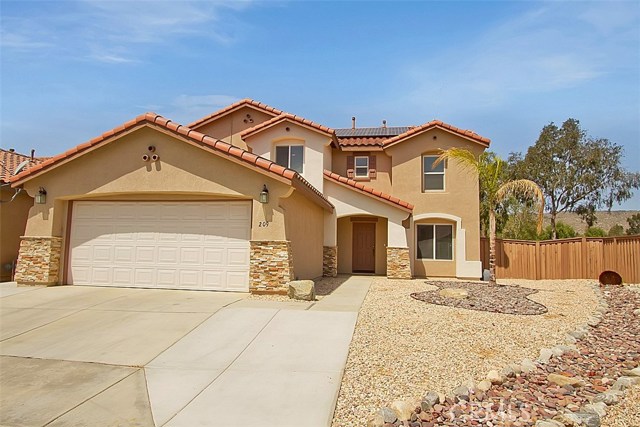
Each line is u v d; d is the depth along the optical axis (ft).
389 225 67.05
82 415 19.16
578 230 176.04
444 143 72.54
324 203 59.67
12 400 20.63
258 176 43.01
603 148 128.57
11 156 67.31
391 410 18.67
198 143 43.39
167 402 20.35
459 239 71.15
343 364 24.54
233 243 44.96
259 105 76.95
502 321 34.42
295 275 48.01
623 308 44.47
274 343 28.04
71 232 48.39
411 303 40.73
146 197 47.24
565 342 30.30
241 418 18.72
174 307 36.76
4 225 54.90
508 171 133.08
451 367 24.38
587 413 18.95
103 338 29.22
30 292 43.32
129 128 44.68
